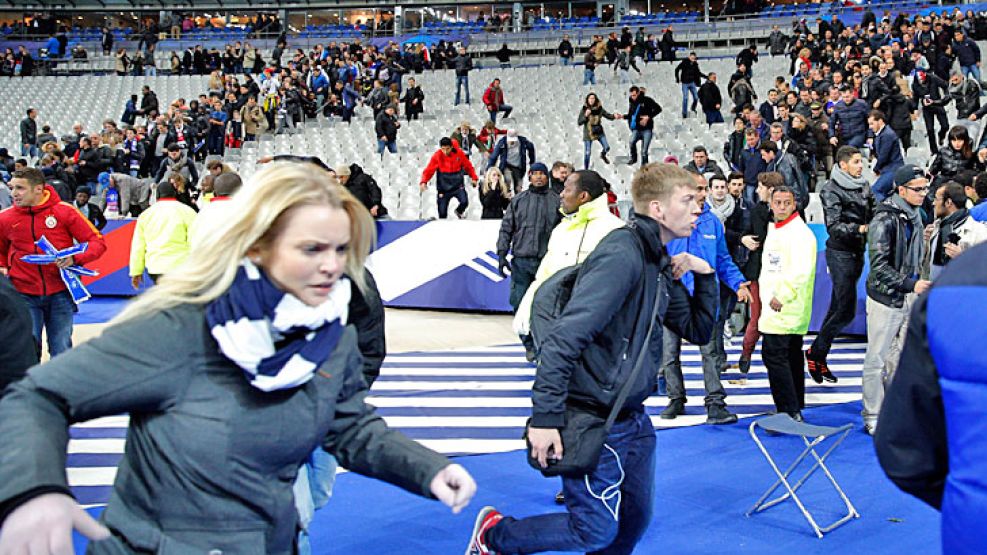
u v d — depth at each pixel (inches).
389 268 494.3
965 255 70.6
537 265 363.3
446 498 82.2
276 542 77.0
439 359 376.2
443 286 485.1
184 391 72.1
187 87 1198.9
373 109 919.7
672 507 194.1
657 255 130.7
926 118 635.5
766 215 318.7
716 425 263.4
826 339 318.3
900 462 74.7
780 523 184.7
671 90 971.9
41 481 62.7
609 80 1042.1
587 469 127.3
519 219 364.8
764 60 1013.8
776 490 205.5
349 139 921.5
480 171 674.2
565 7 1583.4
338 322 75.4
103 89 1212.5
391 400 302.5
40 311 257.0
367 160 824.3
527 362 370.0
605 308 123.4
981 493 66.9
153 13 1747.0
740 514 189.8
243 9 1716.3
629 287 125.8
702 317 144.3
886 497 200.2
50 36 1530.5
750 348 333.7
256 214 71.0
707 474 217.2
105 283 549.0
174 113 847.1
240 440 72.9
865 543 174.6
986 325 66.0
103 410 70.1
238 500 73.9
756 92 907.4
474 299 479.5
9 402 67.4
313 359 73.5
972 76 775.1
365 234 79.7
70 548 62.2
